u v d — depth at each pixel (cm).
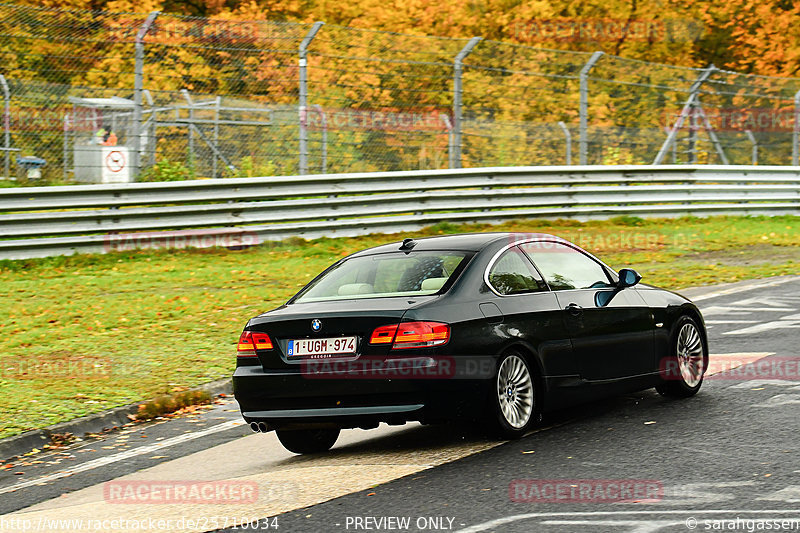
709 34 12362
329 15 10788
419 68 6525
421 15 10969
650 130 7531
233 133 6197
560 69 7194
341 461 2161
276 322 2152
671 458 1947
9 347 3512
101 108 5834
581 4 11494
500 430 2150
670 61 12069
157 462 2347
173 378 3091
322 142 6166
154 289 4547
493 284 2225
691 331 2652
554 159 7150
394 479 1930
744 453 1953
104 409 2769
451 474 1930
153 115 5988
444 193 6406
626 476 1831
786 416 2264
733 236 6397
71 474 2284
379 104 6350
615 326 2439
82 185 5253
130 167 5653
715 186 7494
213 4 10306
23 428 2594
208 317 3966
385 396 2038
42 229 5169
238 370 2200
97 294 4447
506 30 11225
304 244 5819
